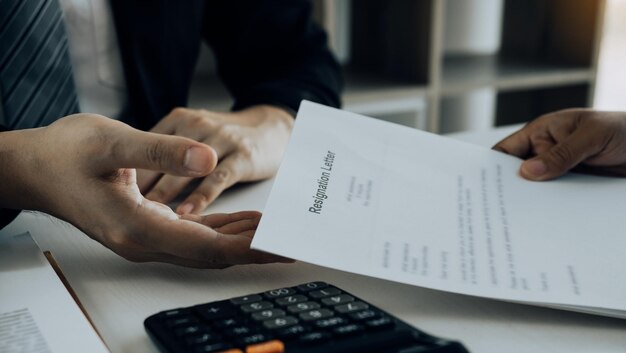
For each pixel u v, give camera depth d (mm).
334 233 401
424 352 305
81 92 977
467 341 348
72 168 431
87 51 972
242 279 428
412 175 502
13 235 505
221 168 616
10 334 325
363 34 1991
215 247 418
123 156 411
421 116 1992
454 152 560
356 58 2043
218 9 1076
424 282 375
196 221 470
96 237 452
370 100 1676
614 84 2904
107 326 364
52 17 776
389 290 410
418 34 1759
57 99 778
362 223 422
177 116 687
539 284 387
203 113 730
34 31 759
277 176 444
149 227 422
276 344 306
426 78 1756
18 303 360
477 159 558
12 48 749
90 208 436
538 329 363
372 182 476
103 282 424
